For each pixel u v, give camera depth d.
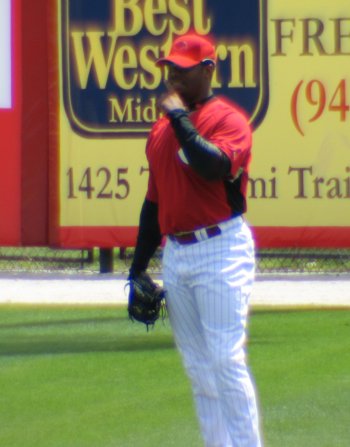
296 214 46.94
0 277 48.16
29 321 38.16
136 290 19.86
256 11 46.75
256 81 46.84
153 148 18.77
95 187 47.56
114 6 47.16
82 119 47.41
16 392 28.11
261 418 25.31
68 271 49.81
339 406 26.39
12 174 47.78
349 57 46.59
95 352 32.94
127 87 47.28
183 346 19.39
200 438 23.80
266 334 35.31
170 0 46.94
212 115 18.08
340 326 36.66
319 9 46.59
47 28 47.44
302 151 46.78
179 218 18.42
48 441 23.69
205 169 17.45
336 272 49.03
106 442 23.59
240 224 18.53
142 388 28.42
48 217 47.78
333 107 46.69
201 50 18.44
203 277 18.38
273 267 49.34
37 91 47.59
